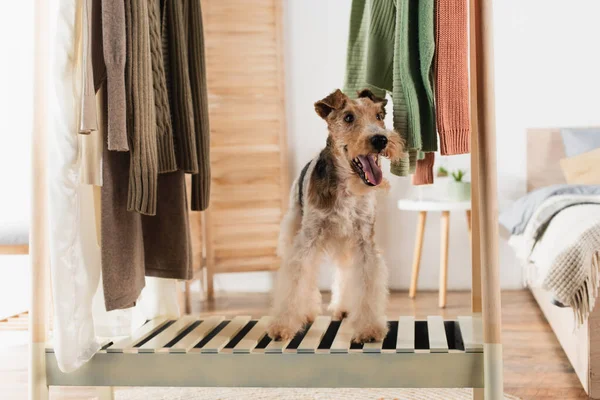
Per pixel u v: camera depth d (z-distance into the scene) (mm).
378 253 1705
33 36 1456
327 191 1692
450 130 1527
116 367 1518
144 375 1516
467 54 1545
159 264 1722
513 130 3729
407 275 3771
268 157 3691
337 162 1705
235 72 3668
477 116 1442
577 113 3686
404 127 1562
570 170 3453
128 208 1394
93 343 1490
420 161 1803
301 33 3840
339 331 1695
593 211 2191
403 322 1755
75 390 2154
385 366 1459
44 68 1460
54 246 1382
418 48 1556
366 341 1546
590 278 1859
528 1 3688
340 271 1929
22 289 3361
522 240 2797
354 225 1695
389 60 1713
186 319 1887
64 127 1380
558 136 3648
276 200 3703
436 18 1518
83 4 1347
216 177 3664
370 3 1731
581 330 1952
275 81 3695
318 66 3838
